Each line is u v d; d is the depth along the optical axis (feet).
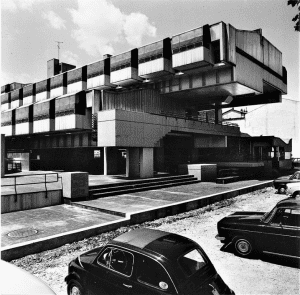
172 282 12.00
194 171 76.28
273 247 22.08
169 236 15.39
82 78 110.22
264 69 98.17
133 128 67.21
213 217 38.55
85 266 15.55
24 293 7.51
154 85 97.91
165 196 50.72
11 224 32.63
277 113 155.33
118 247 14.34
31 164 115.55
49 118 103.96
